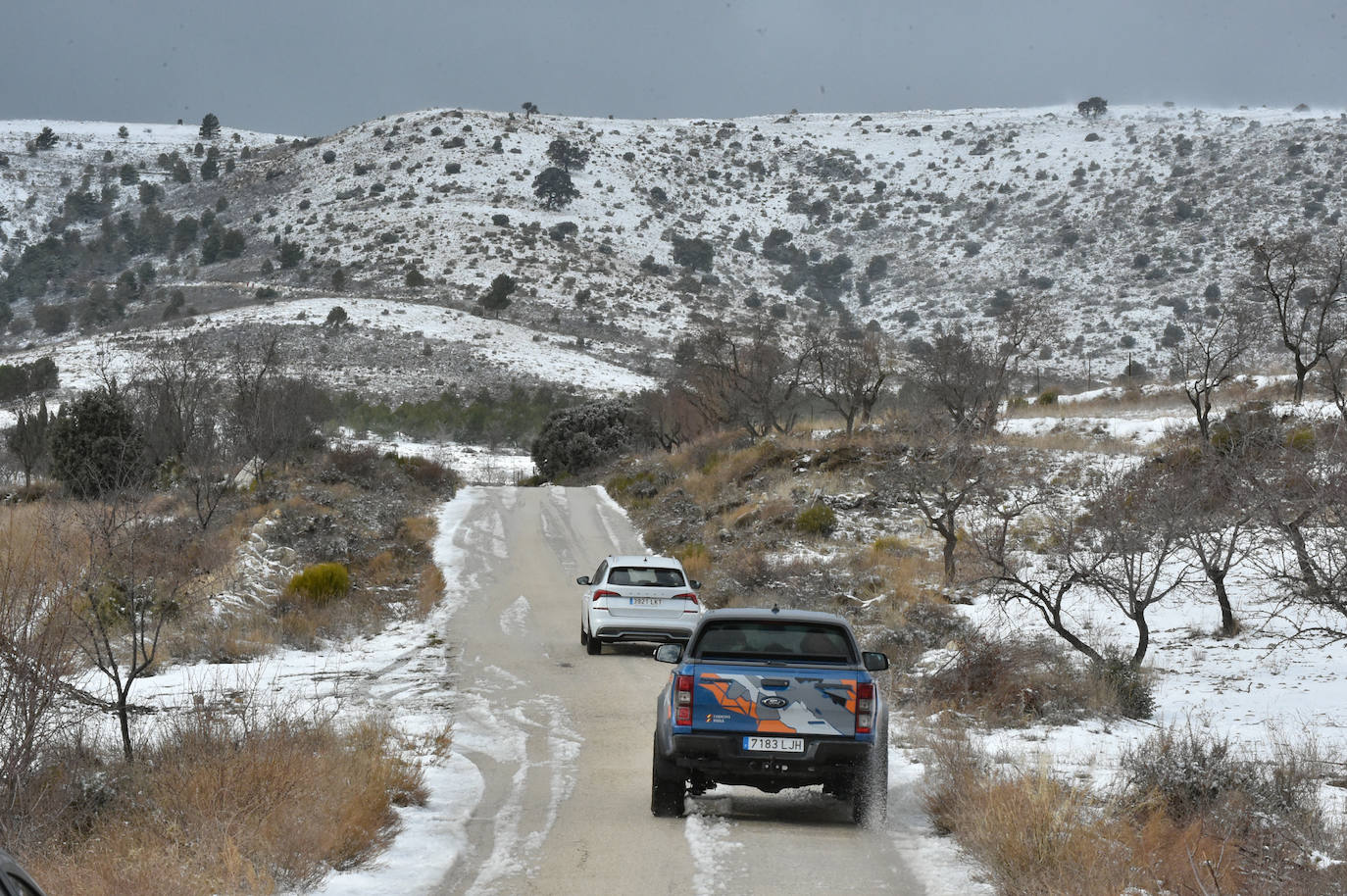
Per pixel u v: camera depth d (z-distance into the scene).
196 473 35.84
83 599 12.27
